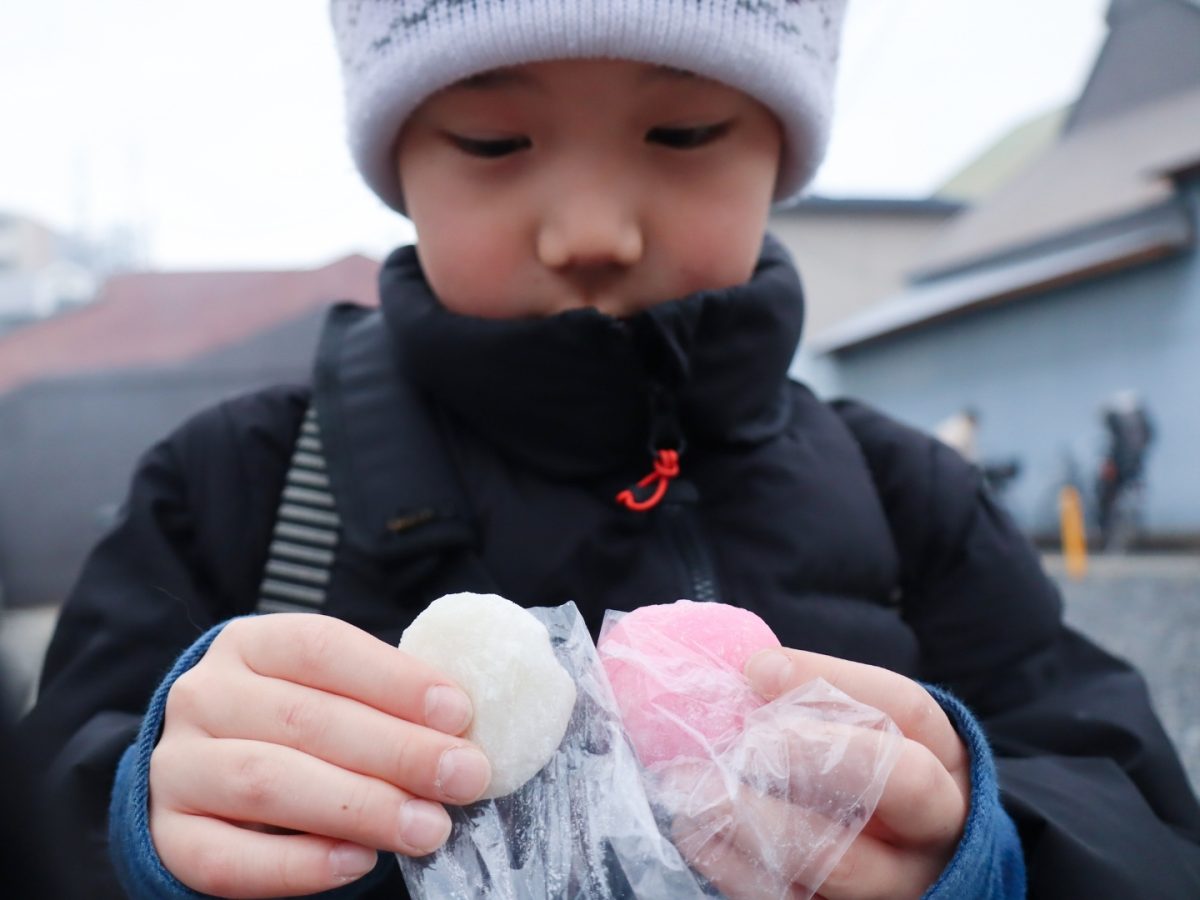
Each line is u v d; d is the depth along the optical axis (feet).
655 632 0.72
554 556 1.05
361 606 1.05
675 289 1.08
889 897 0.66
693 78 0.99
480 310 1.09
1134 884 0.88
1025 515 10.21
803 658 0.69
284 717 0.63
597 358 1.03
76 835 0.79
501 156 1.03
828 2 1.18
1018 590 1.25
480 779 0.60
